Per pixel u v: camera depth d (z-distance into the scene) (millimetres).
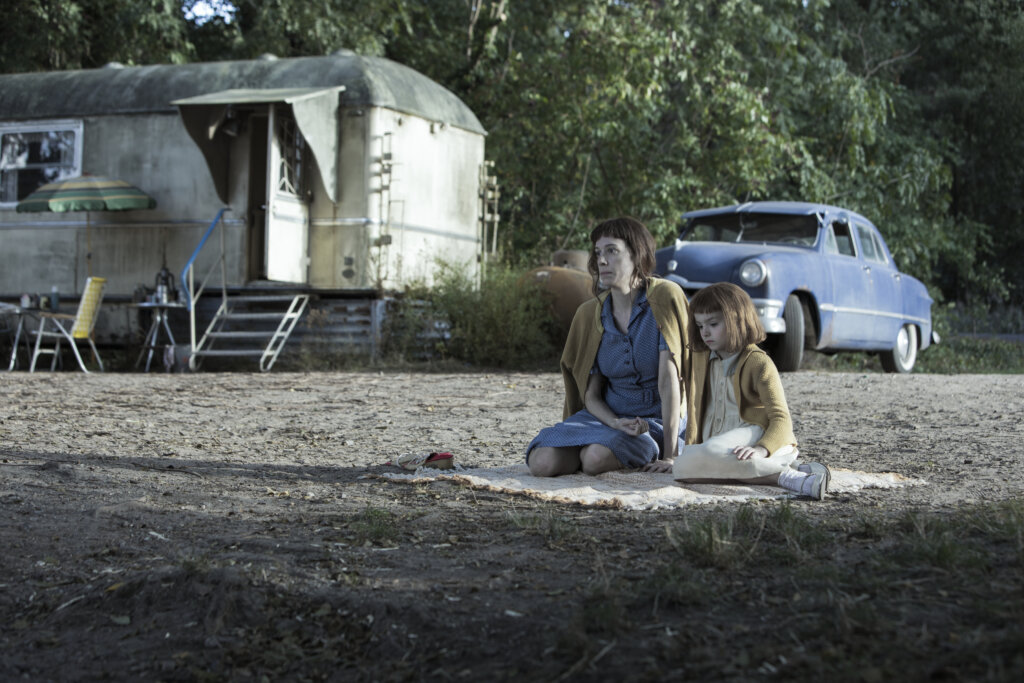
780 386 4805
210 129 12992
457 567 3465
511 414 8445
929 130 28203
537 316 13336
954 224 24516
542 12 20281
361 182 13273
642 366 5160
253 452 6398
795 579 3105
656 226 18625
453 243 14680
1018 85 29000
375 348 13203
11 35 19516
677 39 18750
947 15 29828
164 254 13984
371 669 2750
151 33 20406
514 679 2568
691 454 4762
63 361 15039
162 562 3619
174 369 13375
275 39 20484
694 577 3148
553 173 19688
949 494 4695
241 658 2877
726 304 4781
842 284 12508
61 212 13914
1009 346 21312
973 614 2729
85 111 14148
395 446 6695
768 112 18719
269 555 3635
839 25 24609
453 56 21125
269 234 12680
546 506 4434
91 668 2877
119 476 5164
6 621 3236
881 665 2408
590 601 3012
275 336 13055
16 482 4891
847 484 4863
